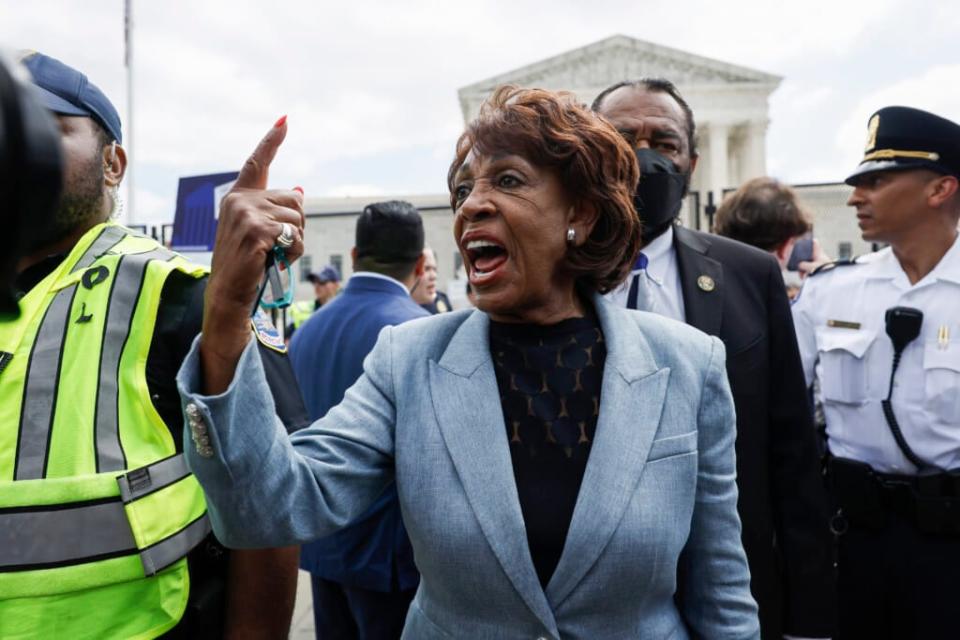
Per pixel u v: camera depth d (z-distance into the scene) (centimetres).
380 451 124
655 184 193
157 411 132
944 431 236
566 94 128
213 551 145
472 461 117
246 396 99
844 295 270
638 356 126
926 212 245
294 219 100
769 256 211
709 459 129
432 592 122
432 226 1138
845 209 888
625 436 118
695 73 4019
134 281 133
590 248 127
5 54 41
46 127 42
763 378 196
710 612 130
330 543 234
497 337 131
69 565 119
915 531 235
